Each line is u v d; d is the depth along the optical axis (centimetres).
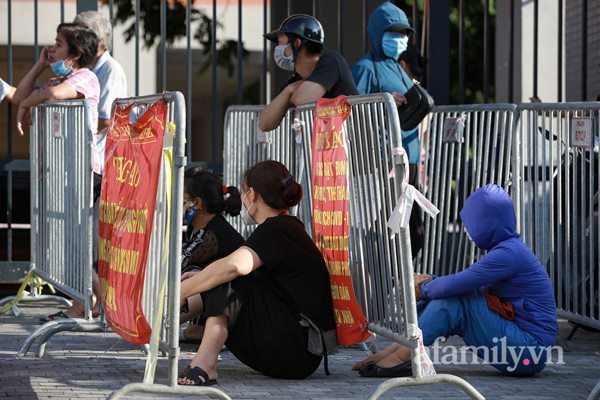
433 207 648
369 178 701
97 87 994
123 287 686
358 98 700
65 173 901
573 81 1473
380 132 677
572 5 1470
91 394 698
